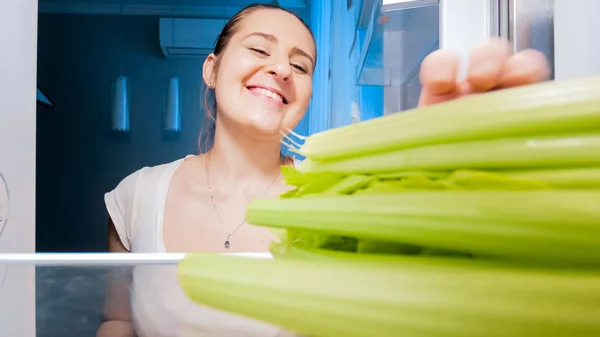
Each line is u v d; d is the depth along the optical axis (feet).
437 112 0.62
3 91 2.28
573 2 1.81
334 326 0.61
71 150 5.36
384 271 0.60
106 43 5.32
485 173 0.54
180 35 5.21
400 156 0.65
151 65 5.33
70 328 1.05
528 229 0.52
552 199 0.50
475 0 2.30
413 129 0.63
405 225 0.59
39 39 5.26
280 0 5.22
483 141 0.58
